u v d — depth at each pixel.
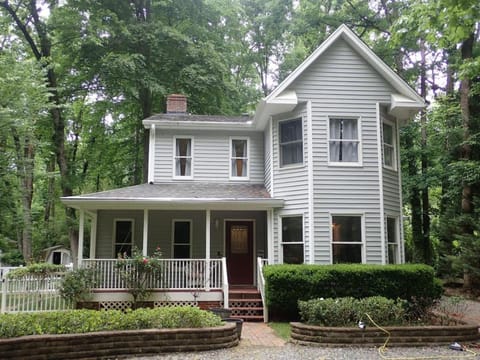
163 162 15.22
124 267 11.81
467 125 16.94
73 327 7.21
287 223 13.05
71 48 19.81
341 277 11.04
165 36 19.97
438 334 8.15
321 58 13.23
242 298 12.19
